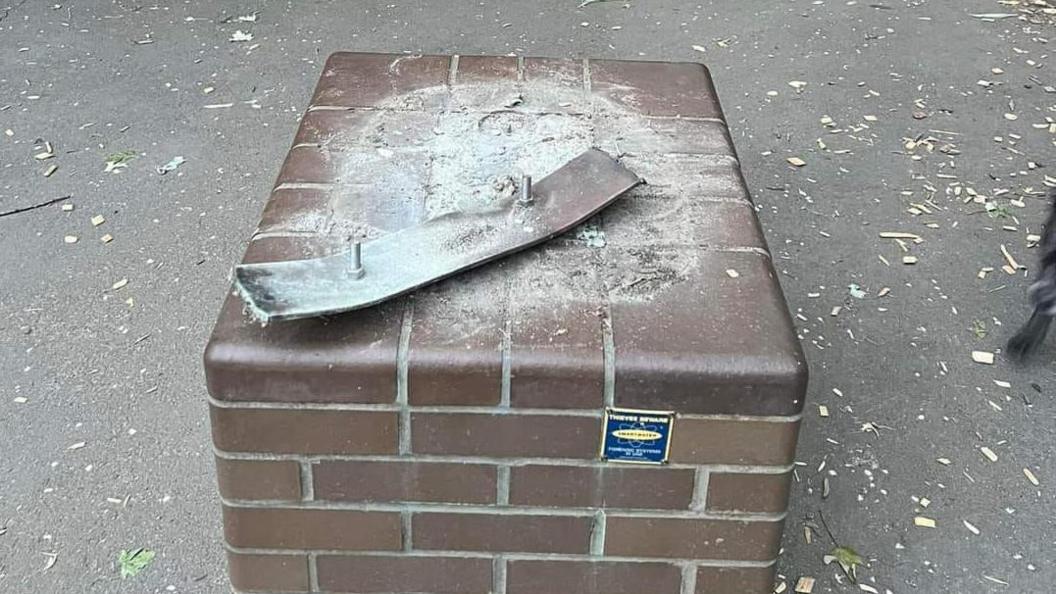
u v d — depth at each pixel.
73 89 4.38
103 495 2.41
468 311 1.66
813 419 2.69
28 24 4.97
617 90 2.52
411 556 1.73
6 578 2.20
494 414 1.60
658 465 1.64
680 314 1.68
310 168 2.10
